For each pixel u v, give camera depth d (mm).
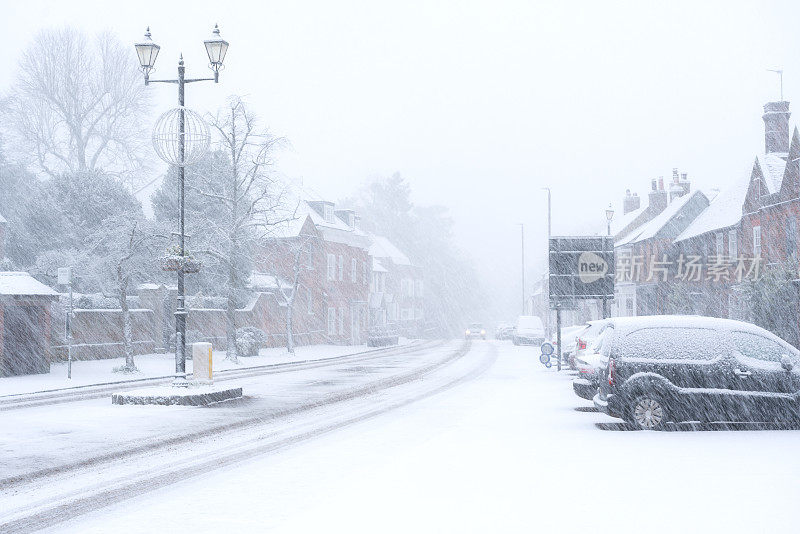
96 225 47094
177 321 20812
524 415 17234
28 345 30750
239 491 9422
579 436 13883
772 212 42438
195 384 20766
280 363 39844
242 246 44875
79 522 8031
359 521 7820
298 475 10406
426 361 41781
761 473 10289
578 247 32500
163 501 8930
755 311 34375
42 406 19656
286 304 54062
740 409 14820
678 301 50500
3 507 8789
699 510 8195
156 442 13508
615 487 9414
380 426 15586
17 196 58844
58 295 31375
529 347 62156
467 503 8586
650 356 15023
